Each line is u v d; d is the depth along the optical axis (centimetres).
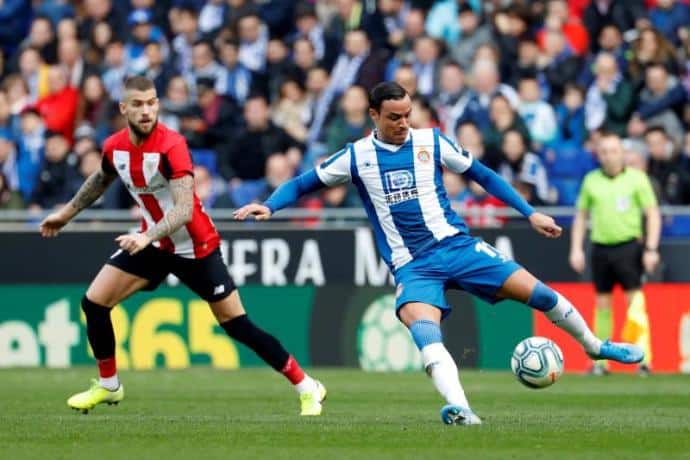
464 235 2984
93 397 3381
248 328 3316
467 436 2688
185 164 3109
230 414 3378
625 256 5075
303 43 6500
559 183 5784
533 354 2991
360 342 5419
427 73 6272
